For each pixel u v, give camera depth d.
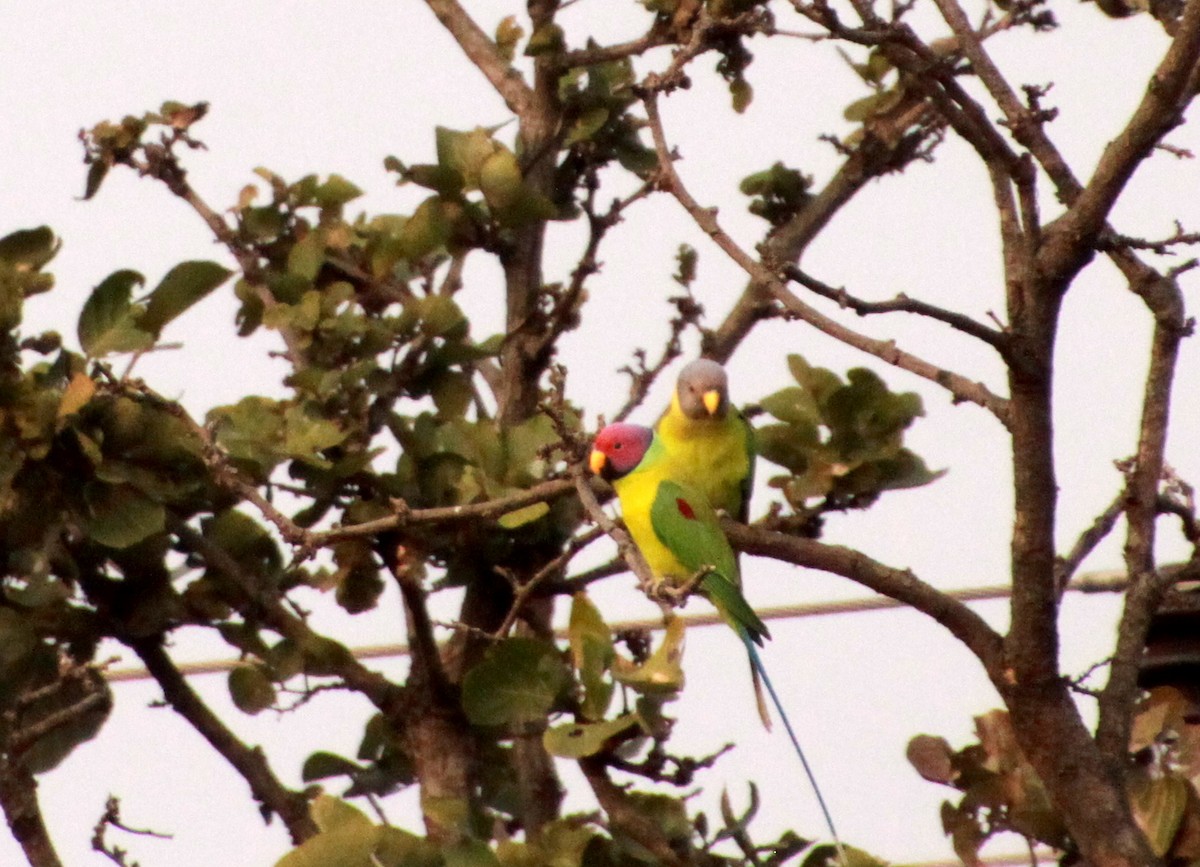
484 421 11.80
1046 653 8.90
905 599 9.66
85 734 11.57
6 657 11.14
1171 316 9.56
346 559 12.10
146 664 11.91
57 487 10.83
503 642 10.02
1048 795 9.30
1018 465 8.55
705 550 10.83
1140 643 9.55
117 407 10.83
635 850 9.98
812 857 10.07
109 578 11.74
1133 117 8.02
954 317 8.26
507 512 10.14
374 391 11.79
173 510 11.94
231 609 11.96
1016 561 8.74
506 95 13.84
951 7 9.03
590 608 9.91
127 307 11.05
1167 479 10.02
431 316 11.82
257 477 11.43
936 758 9.88
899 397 11.91
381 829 9.39
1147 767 9.74
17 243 11.23
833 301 8.32
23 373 10.72
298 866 9.27
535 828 12.14
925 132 14.01
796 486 11.82
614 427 11.35
